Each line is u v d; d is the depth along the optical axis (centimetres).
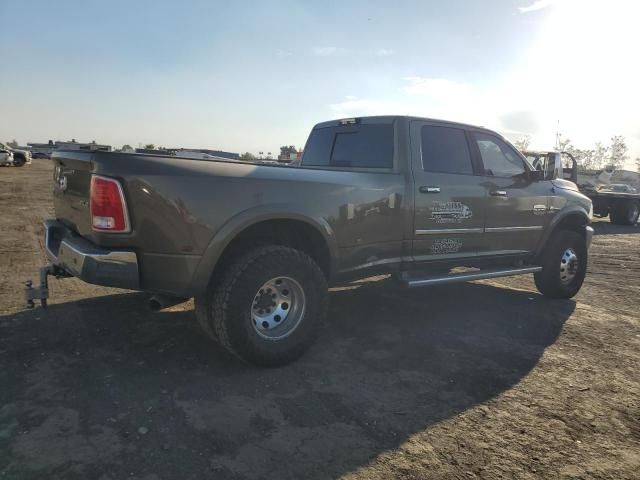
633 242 1242
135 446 263
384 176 434
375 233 428
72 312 473
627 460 271
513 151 560
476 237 511
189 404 310
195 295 343
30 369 349
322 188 386
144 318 463
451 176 484
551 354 424
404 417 307
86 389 323
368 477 246
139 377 344
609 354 429
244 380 348
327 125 550
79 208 355
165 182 320
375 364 388
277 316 375
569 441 288
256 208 349
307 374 364
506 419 311
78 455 252
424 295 612
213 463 251
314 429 289
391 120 473
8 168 3450
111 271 316
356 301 571
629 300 629
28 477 234
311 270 374
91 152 324
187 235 328
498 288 677
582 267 627
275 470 249
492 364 397
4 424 278
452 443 280
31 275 614
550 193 583
